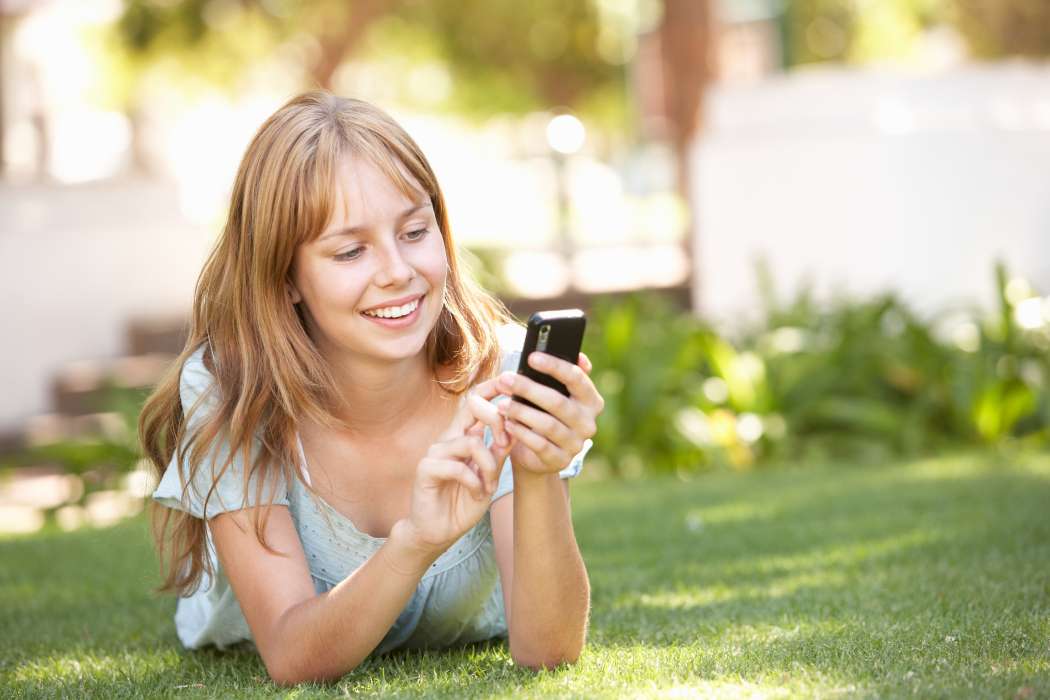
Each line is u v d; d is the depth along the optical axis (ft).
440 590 12.11
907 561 16.51
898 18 84.12
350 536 11.72
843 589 14.92
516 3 73.82
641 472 30.17
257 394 11.03
